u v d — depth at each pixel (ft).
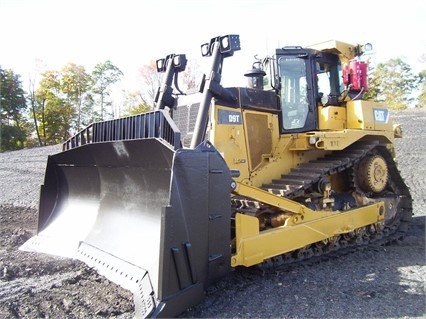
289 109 18.39
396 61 124.06
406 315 11.33
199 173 11.32
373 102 20.07
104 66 129.08
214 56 14.99
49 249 16.02
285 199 15.17
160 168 12.39
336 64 20.01
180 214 10.75
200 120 14.42
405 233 21.43
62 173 17.94
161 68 18.94
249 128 16.85
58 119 123.95
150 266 11.53
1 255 15.65
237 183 13.50
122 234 14.01
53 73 124.06
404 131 60.39
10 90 121.08
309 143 17.17
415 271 15.38
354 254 17.72
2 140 111.14
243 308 11.91
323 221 16.52
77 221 16.61
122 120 13.84
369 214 19.10
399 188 22.45
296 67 18.61
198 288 11.20
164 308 10.07
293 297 12.75
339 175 20.58
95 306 11.27
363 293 13.00
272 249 14.26
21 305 11.19
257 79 18.75
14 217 26.61
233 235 13.74
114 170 14.84
